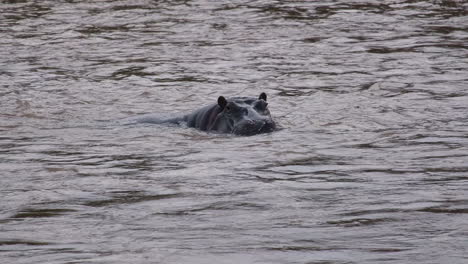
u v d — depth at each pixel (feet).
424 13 249.34
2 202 83.05
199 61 193.57
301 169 97.71
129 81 174.60
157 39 221.05
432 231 69.97
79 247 67.26
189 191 86.58
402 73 175.32
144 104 154.81
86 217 76.89
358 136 120.26
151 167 100.42
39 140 121.90
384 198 82.28
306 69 182.80
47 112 147.13
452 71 176.24
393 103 146.82
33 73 183.42
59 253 65.67
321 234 69.82
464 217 74.28
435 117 134.41
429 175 93.20
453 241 66.90
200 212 77.97
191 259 63.36
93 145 117.39
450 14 247.09
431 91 156.87
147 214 77.61
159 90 166.09
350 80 170.30
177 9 262.67
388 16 245.45
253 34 224.53
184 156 107.65
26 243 68.80
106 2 276.82
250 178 92.73
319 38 217.77
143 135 124.88
